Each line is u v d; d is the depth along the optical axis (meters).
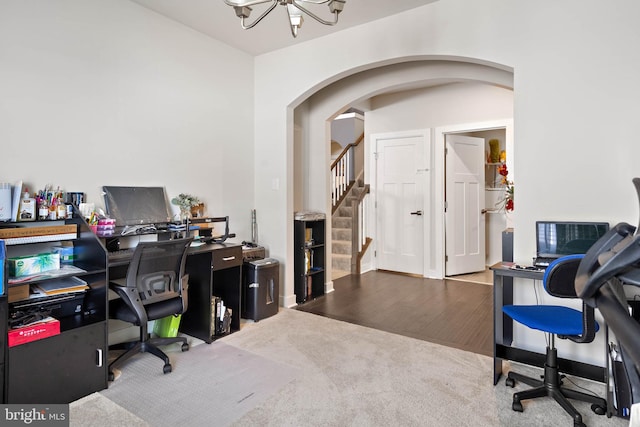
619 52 2.29
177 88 3.29
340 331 3.18
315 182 4.54
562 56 2.46
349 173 6.95
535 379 2.21
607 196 2.33
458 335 3.10
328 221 4.50
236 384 2.28
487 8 2.74
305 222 4.08
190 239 2.58
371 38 3.27
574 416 1.84
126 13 2.89
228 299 3.26
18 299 2.07
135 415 1.96
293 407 2.04
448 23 2.89
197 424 1.89
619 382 1.92
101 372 2.22
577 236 2.36
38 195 2.36
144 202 2.98
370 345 2.88
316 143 4.51
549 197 2.51
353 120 7.21
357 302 4.07
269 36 3.56
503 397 2.15
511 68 2.67
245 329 3.23
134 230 2.77
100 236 2.58
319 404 2.06
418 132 5.36
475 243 5.56
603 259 0.62
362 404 2.06
